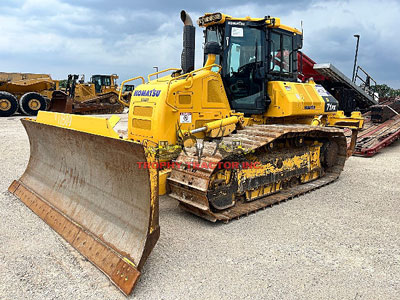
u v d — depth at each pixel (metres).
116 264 3.31
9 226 4.39
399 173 7.65
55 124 5.05
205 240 4.11
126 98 24.34
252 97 6.11
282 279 3.28
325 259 3.68
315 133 6.35
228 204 4.92
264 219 4.83
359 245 4.02
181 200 4.66
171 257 3.69
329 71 11.09
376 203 5.55
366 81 14.12
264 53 5.94
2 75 20.52
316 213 5.09
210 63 5.53
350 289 3.13
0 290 3.06
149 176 3.23
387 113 12.06
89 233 3.86
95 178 4.15
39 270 3.40
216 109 5.64
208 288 3.13
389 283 3.24
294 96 6.18
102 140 3.65
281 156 5.77
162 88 5.11
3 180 6.47
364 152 9.55
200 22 6.04
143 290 3.10
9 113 19.05
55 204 4.67
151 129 5.16
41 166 5.46
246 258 3.68
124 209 3.66
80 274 3.36
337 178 7.12
